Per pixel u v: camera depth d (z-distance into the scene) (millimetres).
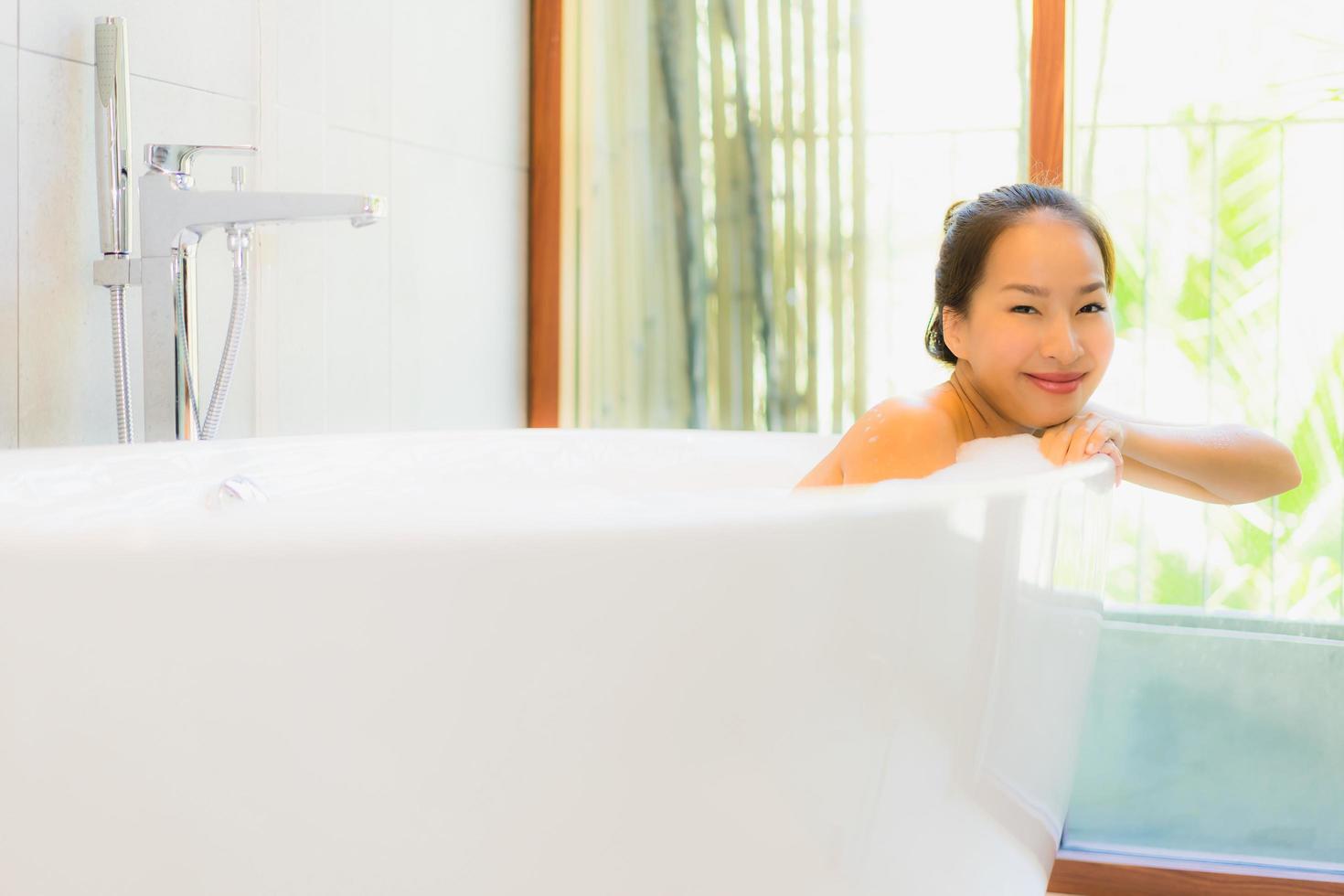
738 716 600
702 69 1850
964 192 1719
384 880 559
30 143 1164
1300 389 1560
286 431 1535
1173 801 1602
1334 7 1545
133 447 1095
